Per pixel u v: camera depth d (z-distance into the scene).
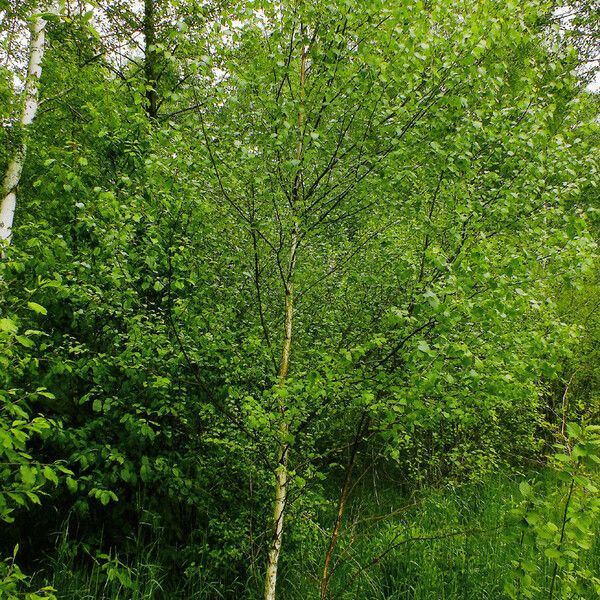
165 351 3.44
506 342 3.15
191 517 4.83
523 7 3.51
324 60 3.23
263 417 2.92
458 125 3.40
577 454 2.18
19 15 6.26
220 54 3.10
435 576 4.18
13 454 2.29
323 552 4.57
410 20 3.21
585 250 3.24
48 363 4.09
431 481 6.22
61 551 4.00
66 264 3.55
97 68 6.68
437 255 2.82
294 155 3.46
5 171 6.45
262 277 3.99
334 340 3.94
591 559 4.19
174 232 3.38
